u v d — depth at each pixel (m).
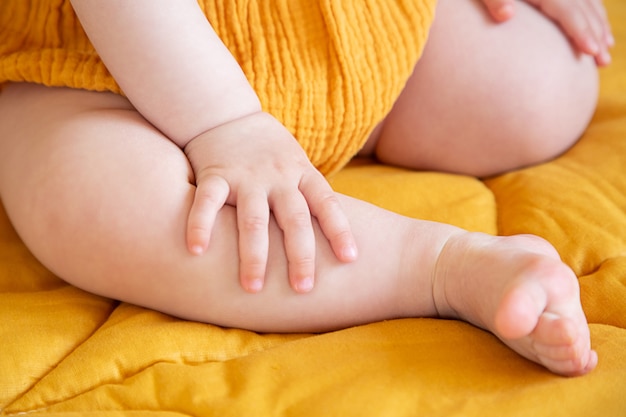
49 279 0.75
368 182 0.82
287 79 0.76
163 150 0.71
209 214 0.68
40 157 0.72
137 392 0.65
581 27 0.86
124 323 0.69
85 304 0.72
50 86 0.76
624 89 0.96
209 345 0.68
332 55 0.76
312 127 0.77
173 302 0.69
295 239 0.68
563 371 0.64
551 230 0.77
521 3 0.87
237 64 0.74
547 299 0.64
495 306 0.65
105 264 0.69
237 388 0.65
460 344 0.67
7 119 0.77
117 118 0.72
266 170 0.70
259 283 0.67
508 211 0.81
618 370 0.65
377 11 0.78
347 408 0.63
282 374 0.65
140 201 0.69
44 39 0.77
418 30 0.79
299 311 0.69
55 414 0.63
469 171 0.87
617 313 0.71
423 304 0.69
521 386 0.64
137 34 0.71
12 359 0.67
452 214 0.79
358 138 0.79
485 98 0.84
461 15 0.84
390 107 0.80
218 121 0.72
